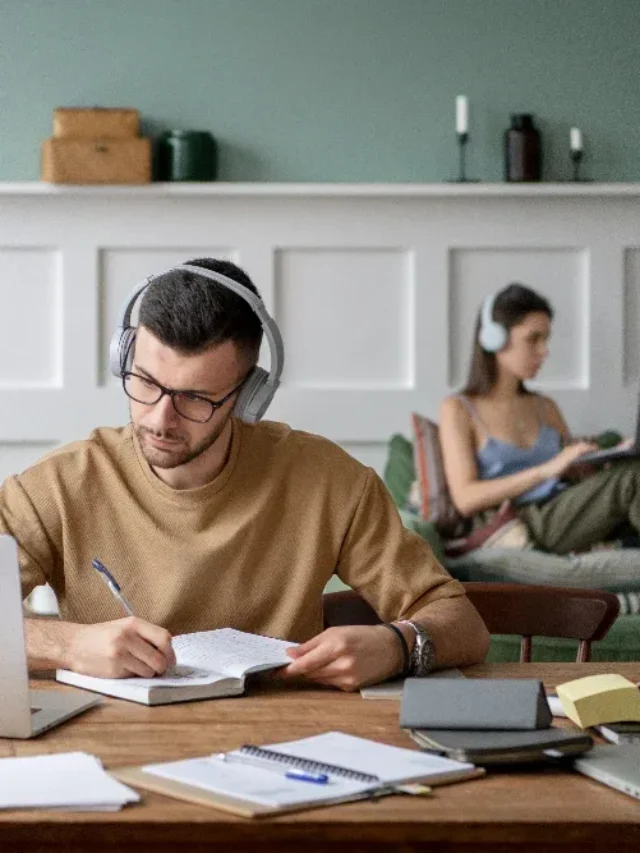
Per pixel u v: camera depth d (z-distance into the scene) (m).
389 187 4.59
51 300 4.59
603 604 2.20
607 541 3.97
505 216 4.67
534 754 1.36
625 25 4.77
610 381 4.70
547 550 3.97
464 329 4.68
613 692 1.53
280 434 2.14
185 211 4.61
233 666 1.74
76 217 4.57
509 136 4.65
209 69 4.68
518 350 4.23
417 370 4.66
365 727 1.53
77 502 2.04
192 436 1.91
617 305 4.70
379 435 4.66
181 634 1.98
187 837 1.17
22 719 1.46
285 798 1.21
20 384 4.59
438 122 4.75
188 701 1.66
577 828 1.19
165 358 1.87
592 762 1.34
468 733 1.43
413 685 1.49
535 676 1.87
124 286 4.61
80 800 1.20
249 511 2.05
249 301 1.90
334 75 4.71
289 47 4.70
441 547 3.92
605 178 4.79
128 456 2.07
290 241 4.63
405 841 1.18
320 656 1.74
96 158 4.49
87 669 1.73
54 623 1.80
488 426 4.21
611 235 4.69
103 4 4.65
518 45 4.75
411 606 2.06
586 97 4.77
